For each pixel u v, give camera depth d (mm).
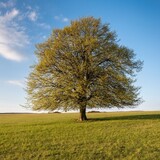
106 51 42656
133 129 33938
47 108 42438
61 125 38938
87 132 32219
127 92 42594
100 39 43406
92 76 42344
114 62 42844
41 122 46031
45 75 42562
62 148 24812
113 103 42469
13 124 44812
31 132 33281
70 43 43062
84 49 42344
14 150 24500
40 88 42500
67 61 42188
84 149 24266
